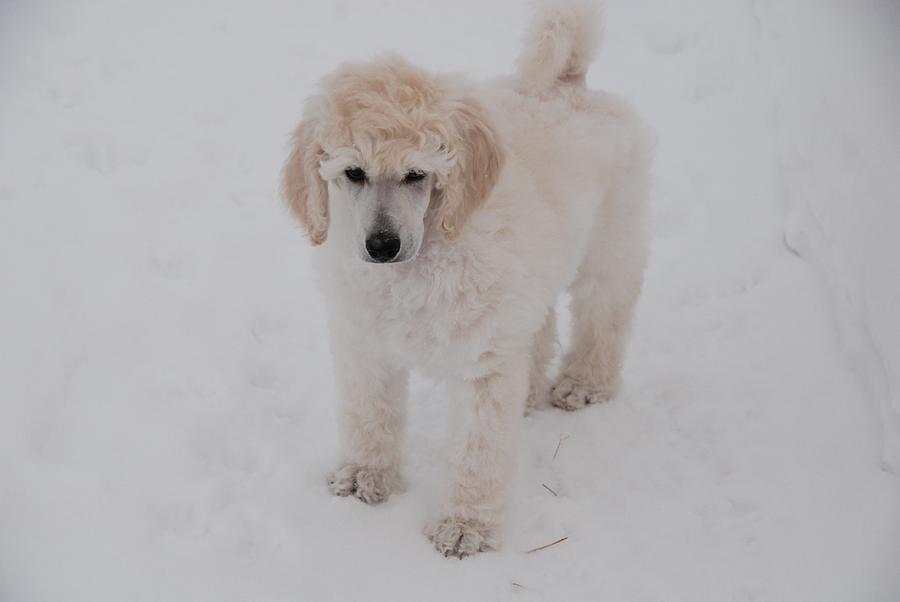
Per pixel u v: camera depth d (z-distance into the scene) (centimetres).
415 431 362
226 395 355
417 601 285
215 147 522
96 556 282
